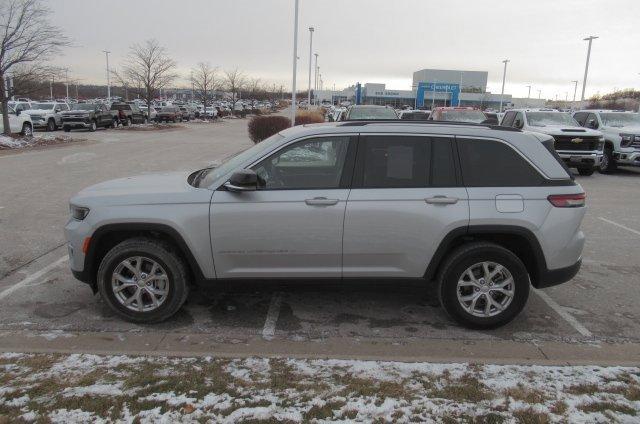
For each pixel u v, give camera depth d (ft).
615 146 52.21
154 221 14.29
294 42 79.97
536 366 12.25
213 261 14.60
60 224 26.71
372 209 14.24
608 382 11.50
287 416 9.98
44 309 16.12
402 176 14.51
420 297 17.71
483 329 15.07
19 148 67.00
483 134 14.76
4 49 68.64
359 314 16.22
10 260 20.92
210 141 88.22
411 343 14.25
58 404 10.23
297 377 11.51
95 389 10.80
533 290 18.60
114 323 15.17
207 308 16.46
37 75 74.79
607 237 26.30
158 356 12.49
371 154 14.61
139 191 14.82
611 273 20.62
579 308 17.03
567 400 10.73
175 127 135.03
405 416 10.11
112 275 14.70
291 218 14.25
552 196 14.48
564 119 53.11
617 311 16.84
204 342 14.08
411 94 343.26
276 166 14.76
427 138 14.70
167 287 14.76
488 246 14.38
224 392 10.80
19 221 27.25
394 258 14.64
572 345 14.29
